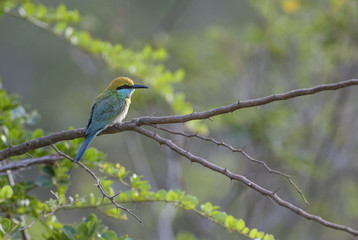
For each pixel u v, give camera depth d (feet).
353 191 54.19
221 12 73.72
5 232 18.99
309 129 49.32
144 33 70.28
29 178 47.21
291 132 47.78
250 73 52.70
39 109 67.31
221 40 54.19
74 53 48.60
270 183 48.70
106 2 66.54
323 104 50.44
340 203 54.80
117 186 43.24
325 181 51.03
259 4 51.88
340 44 48.08
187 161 53.16
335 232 53.16
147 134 18.76
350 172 52.54
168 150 46.91
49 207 21.35
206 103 50.57
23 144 19.58
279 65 51.96
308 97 50.78
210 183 53.36
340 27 47.03
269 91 51.16
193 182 52.75
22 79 69.15
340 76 50.16
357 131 52.85
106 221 51.16
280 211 49.80
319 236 52.37
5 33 70.08
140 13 71.97
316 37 49.14
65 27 30.32
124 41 52.80
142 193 23.12
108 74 48.26
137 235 49.55
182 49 52.19
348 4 46.75
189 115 18.33
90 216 21.61
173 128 48.98
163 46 52.01
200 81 53.42
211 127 44.24
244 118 42.91
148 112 44.37
